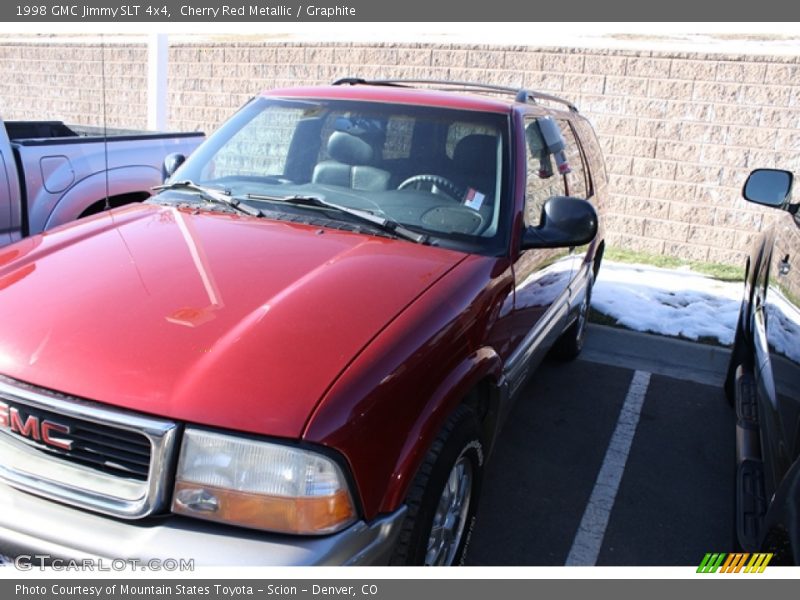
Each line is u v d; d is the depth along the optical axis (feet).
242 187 11.96
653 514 12.09
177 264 9.15
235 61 34.04
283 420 6.86
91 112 39.65
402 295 8.71
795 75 25.41
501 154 11.51
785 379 9.51
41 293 8.47
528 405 15.83
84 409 7.09
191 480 6.89
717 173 27.20
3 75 42.24
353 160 11.93
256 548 6.77
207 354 7.38
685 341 19.92
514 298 10.78
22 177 15.81
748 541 9.03
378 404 7.34
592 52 27.91
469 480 9.69
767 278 13.23
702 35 31.12
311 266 9.25
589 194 16.90
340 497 6.97
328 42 31.81
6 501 7.27
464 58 29.84
